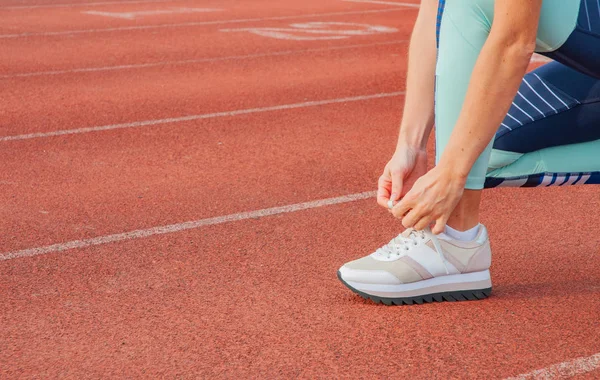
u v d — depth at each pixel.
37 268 3.68
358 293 3.20
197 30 12.43
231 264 3.69
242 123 6.68
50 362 2.79
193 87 8.21
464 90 2.92
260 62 9.72
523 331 2.95
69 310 3.21
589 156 3.13
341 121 6.79
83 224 4.30
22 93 7.91
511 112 3.06
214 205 4.61
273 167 5.42
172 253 3.85
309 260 3.74
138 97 7.72
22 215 4.46
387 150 5.90
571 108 3.01
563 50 2.82
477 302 3.21
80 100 7.59
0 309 3.23
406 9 15.37
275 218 4.38
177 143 6.04
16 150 5.86
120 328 3.04
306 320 3.08
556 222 4.27
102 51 10.42
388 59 10.06
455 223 3.15
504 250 3.84
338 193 4.86
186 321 3.09
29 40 11.31
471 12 2.86
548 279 3.46
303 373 2.67
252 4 16.00
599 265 3.62
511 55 2.72
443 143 3.01
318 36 11.84
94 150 5.85
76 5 15.79
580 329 2.97
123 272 3.61
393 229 4.20
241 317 3.11
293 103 7.48
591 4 2.79
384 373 2.66
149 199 4.74
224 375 2.67
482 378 2.63
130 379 2.66
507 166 3.15
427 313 3.12
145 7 15.47
